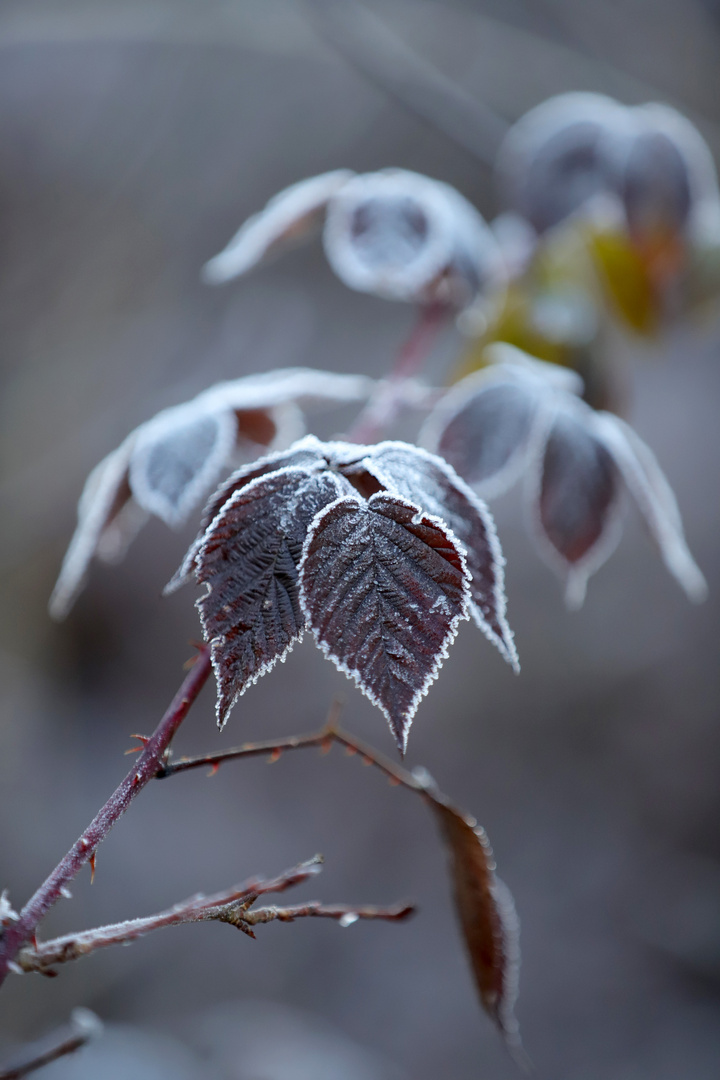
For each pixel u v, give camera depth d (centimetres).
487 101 171
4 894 65
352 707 282
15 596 256
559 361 94
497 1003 72
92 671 281
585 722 271
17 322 237
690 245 105
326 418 265
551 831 261
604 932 242
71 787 255
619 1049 224
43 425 243
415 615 64
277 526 65
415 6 173
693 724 259
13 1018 189
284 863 260
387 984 243
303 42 169
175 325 254
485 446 76
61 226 234
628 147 106
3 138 223
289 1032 163
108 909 236
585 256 103
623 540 274
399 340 281
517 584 277
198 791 270
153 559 294
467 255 83
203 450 73
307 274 277
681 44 175
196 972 230
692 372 262
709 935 232
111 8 162
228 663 64
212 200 252
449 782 271
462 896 71
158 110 232
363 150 262
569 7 174
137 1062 139
